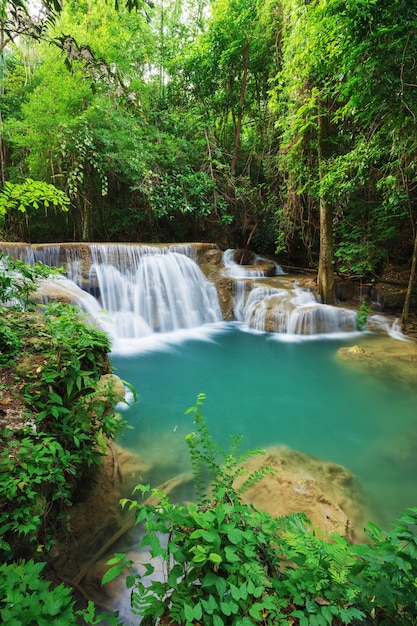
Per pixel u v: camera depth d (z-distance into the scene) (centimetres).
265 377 663
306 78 752
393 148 590
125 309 933
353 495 341
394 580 140
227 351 807
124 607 218
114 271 930
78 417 266
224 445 436
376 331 903
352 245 1012
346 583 150
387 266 1095
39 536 219
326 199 875
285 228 1227
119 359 750
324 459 409
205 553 150
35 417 247
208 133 1436
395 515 320
